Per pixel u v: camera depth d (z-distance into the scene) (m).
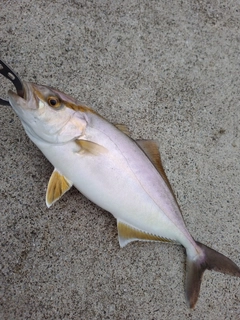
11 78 0.35
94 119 0.38
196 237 0.45
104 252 0.43
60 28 0.47
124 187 0.39
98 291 0.42
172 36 0.49
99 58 0.47
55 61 0.46
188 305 0.43
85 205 0.43
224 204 0.47
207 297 0.44
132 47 0.48
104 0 0.48
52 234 0.42
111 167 0.39
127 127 0.46
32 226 0.42
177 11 0.50
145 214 0.41
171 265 0.44
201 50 0.50
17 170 0.42
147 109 0.47
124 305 0.43
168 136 0.47
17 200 0.42
